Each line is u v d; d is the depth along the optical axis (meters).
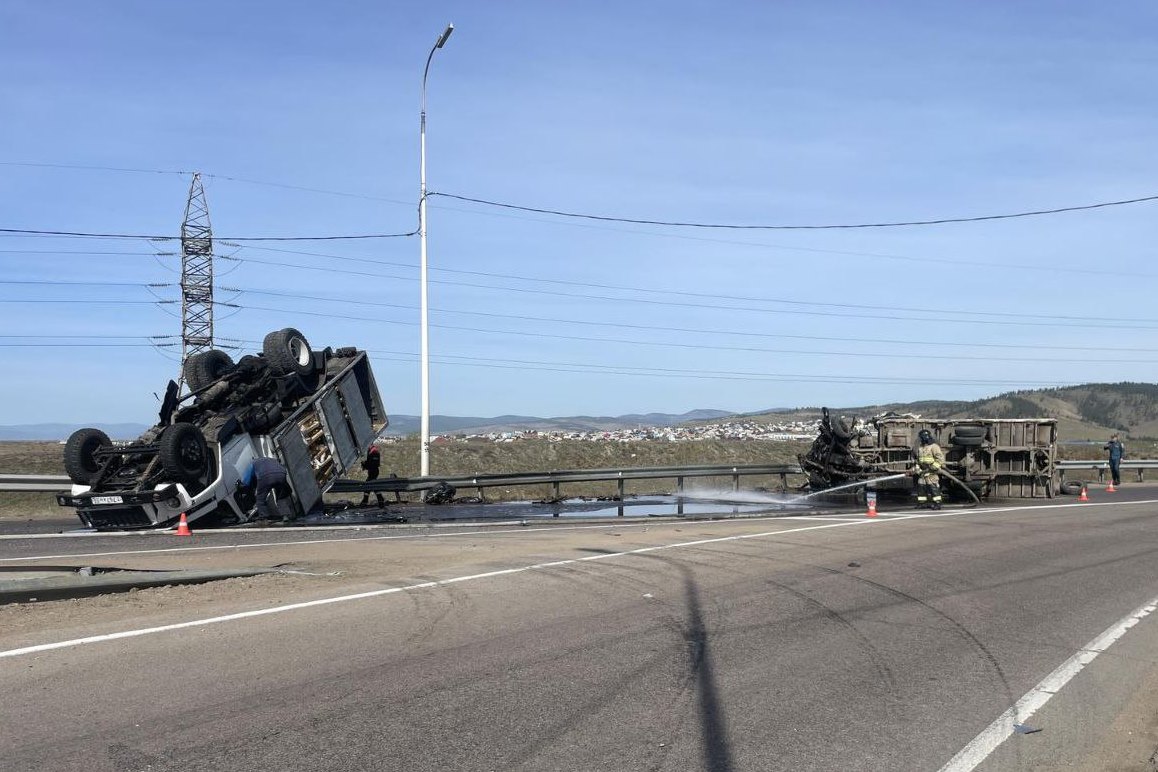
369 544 14.57
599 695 6.14
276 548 14.06
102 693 6.00
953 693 6.38
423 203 26.14
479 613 8.57
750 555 12.59
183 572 10.22
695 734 5.43
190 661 6.78
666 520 18.80
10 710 5.65
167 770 4.75
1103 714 6.01
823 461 24.08
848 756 5.14
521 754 5.07
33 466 27.69
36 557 12.94
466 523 18.27
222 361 19.17
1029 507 21.12
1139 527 16.80
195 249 58.34
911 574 11.15
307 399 18.98
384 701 5.93
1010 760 5.16
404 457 33.62
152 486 16.50
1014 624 8.55
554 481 23.84
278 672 6.53
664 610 8.80
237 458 17.67
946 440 23.31
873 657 7.26
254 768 4.80
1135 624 8.65
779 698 6.16
